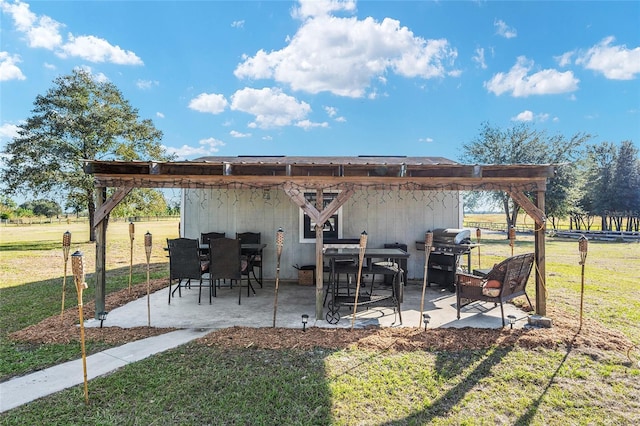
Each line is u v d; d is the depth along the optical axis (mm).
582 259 4566
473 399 2975
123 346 4094
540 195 5008
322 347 4031
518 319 5184
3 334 4570
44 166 18844
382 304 5348
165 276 9023
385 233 8258
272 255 8258
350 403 2900
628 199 30141
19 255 14266
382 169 4891
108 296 6586
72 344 4156
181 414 2725
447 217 8266
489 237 25000
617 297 6504
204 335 4461
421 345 4082
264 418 2682
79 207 20938
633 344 4137
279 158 9609
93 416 2697
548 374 3402
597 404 2908
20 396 2988
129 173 4953
